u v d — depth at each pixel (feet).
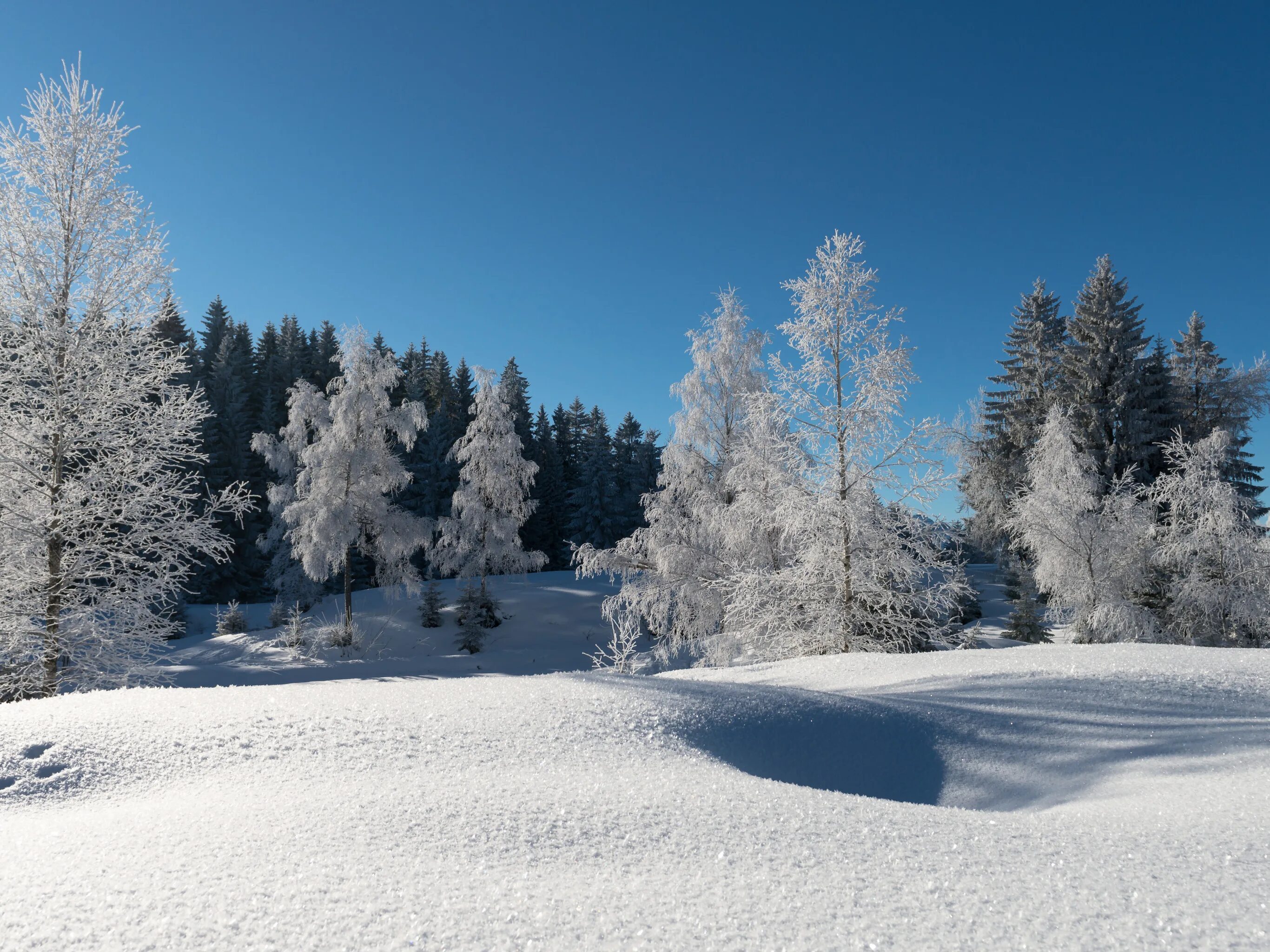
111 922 6.35
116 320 35.58
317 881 7.35
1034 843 8.79
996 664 22.47
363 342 86.79
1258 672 19.75
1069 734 15.62
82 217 34.94
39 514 34.19
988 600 94.79
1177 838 8.81
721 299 60.03
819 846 8.68
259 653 78.13
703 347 59.57
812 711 16.57
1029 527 59.06
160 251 36.65
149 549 36.76
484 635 84.12
